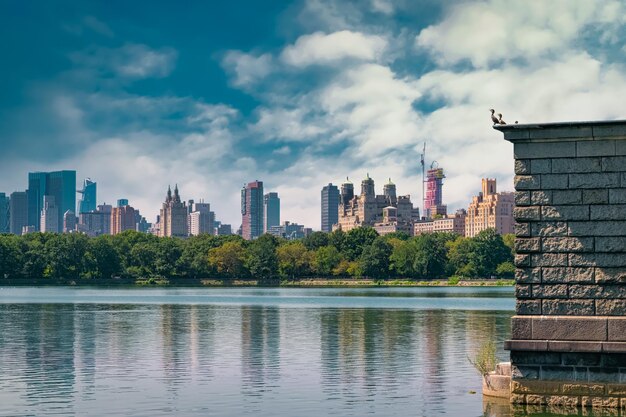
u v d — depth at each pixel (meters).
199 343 92.00
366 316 138.62
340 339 96.12
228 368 71.75
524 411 48.28
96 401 57.19
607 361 47.66
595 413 47.47
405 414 52.62
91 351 84.31
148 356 80.06
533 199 48.72
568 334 47.94
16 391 60.94
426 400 56.91
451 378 65.94
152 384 63.75
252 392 60.34
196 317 136.25
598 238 47.78
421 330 108.06
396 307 170.75
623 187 47.59
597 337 47.53
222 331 107.50
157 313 147.50
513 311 154.25
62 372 69.62
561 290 48.19
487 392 54.28
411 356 79.31
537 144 48.75
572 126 48.09
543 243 48.47
